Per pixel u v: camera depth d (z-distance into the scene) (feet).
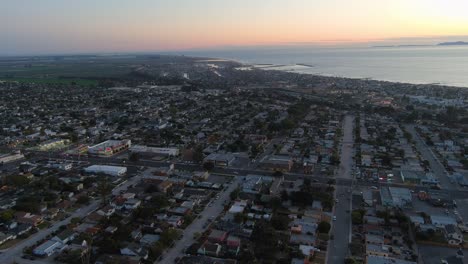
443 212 411.95
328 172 535.60
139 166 570.46
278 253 327.26
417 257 321.73
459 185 491.72
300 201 421.59
